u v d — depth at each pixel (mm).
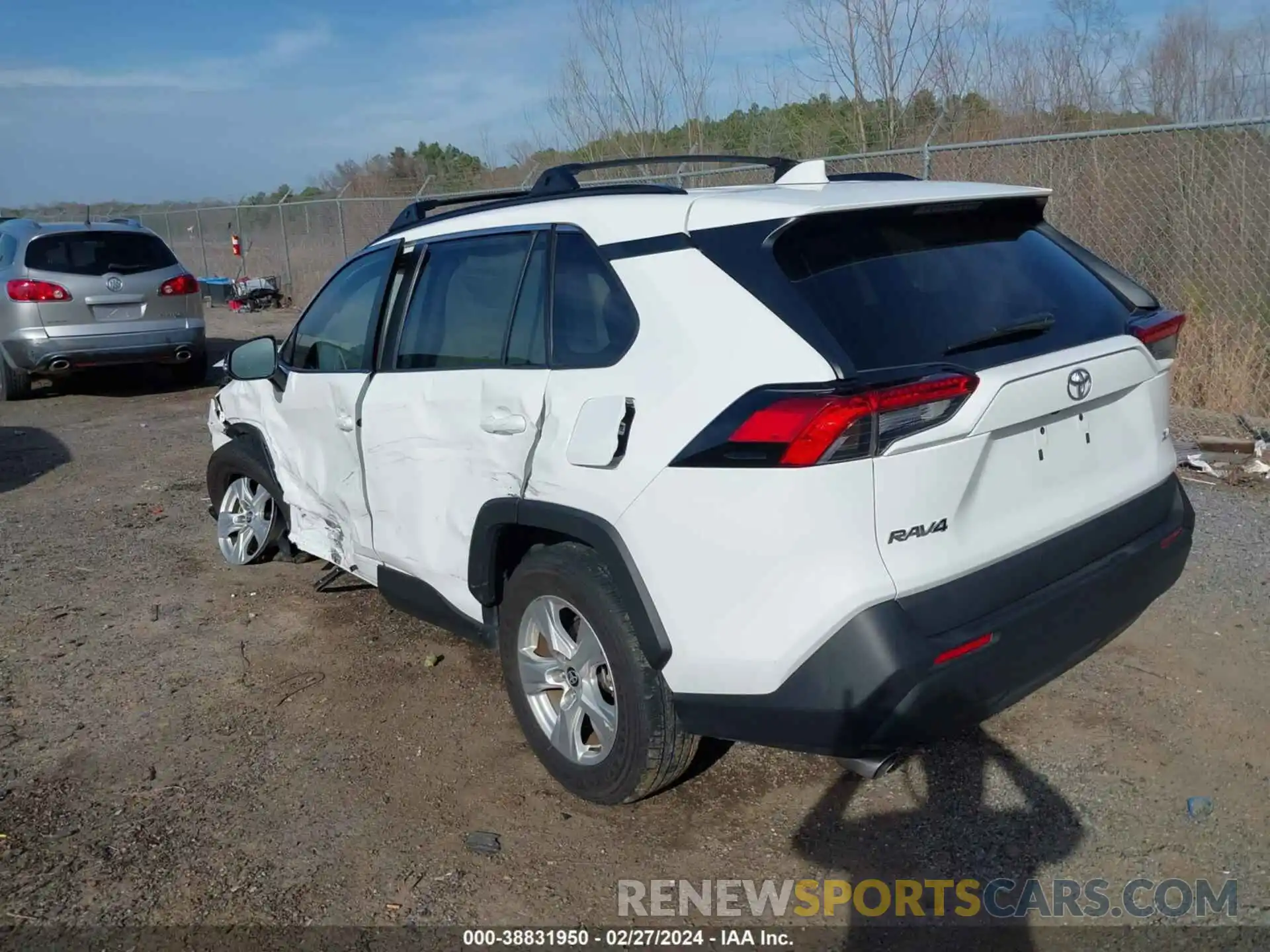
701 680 2885
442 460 3723
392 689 4305
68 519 6840
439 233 3973
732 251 2893
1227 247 8125
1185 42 10586
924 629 2650
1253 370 7887
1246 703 3811
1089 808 3271
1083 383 2967
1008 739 3660
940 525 2691
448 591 3840
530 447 3303
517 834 3285
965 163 9984
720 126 15062
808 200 2979
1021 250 3275
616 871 3098
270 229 21391
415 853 3207
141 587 5547
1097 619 3072
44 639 4910
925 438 2615
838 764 3584
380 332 4152
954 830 3211
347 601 5262
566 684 3439
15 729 4059
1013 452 2861
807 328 2689
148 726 4059
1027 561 2883
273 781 3637
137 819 3424
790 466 2609
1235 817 3186
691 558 2826
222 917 2943
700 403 2812
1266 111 9781
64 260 10406
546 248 3438
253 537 5656
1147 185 8531
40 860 3217
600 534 3057
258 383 5105
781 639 2684
